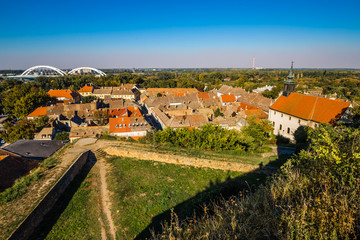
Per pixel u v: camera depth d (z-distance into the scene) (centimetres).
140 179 2869
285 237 973
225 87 13075
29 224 1961
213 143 3547
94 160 3400
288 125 5388
